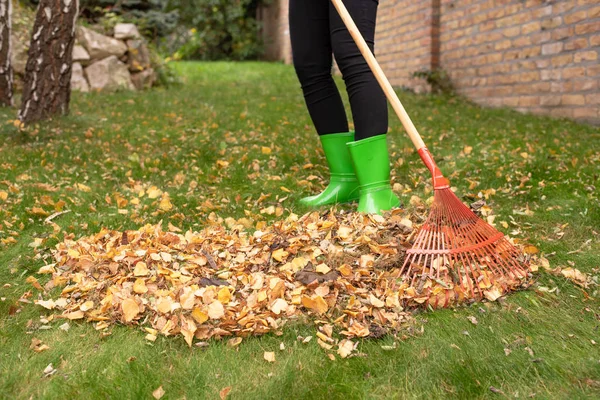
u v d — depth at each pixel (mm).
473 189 3684
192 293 2117
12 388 1735
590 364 1816
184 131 5383
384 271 2334
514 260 2436
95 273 2414
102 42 8492
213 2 15352
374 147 2953
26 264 2629
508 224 3051
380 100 2961
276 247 2480
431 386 1739
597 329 2051
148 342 1973
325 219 2898
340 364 1854
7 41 6426
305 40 3184
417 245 2379
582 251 2691
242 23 16016
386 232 2561
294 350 1931
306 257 2412
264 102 7297
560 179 3777
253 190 3674
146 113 6395
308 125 5703
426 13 8547
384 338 1992
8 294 2354
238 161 4309
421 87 8812
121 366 1836
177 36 15883
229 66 12391
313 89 3258
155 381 1760
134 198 3455
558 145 4777
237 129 5520
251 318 2023
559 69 6406
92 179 3977
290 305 2123
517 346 1934
